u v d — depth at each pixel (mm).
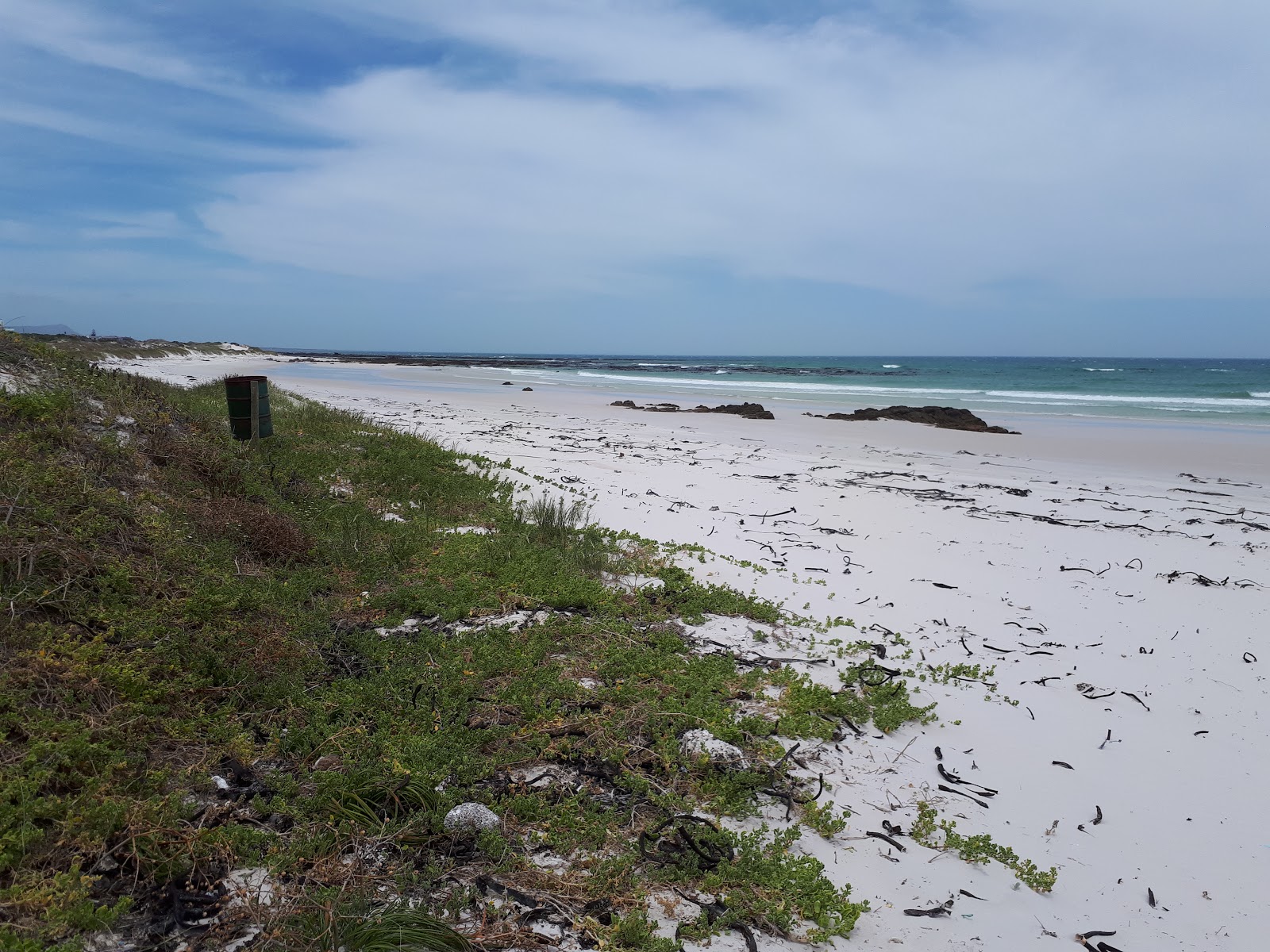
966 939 3785
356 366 73625
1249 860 4527
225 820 3953
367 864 3820
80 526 5895
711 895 3930
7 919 3041
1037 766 5465
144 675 4684
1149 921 4004
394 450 14070
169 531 6691
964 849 4402
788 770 5152
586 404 33281
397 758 4633
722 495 13719
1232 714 6301
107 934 3166
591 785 4777
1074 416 30484
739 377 67125
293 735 4766
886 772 5270
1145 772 5426
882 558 10320
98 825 3582
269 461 10859
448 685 5707
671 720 5516
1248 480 16453
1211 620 8367
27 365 8969
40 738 3959
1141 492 15062
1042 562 10312
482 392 39594
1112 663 7250
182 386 23953
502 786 4621
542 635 6797
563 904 3721
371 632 6469
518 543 9281
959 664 7133
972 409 34344
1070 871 4367
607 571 8867
